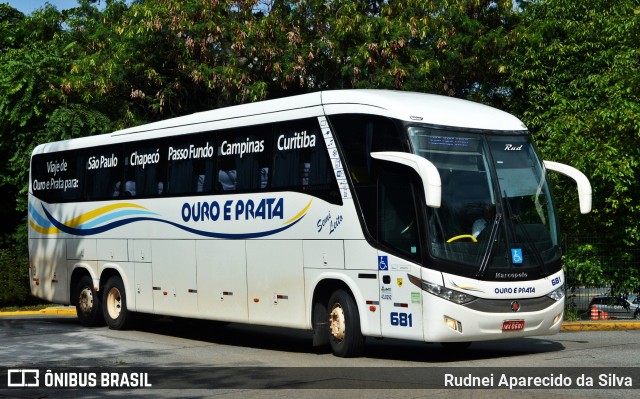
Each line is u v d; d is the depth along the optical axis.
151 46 27.00
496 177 13.85
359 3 27.83
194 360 14.64
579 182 14.73
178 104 28.11
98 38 28.89
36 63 28.86
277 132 15.66
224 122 16.89
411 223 13.33
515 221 13.79
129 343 17.31
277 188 15.54
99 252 20.09
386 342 17.33
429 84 26.59
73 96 28.88
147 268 18.70
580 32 25.67
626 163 19.84
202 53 26.27
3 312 27.30
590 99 23.81
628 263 20.48
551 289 13.91
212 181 17.05
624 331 18.91
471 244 13.36
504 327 13.40
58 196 21.55
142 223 18.83
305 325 14.97
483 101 27.45
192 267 17.50
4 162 29.92
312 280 14.80
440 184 12.73
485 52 27.00
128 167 19.39
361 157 14.09
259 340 18.20
